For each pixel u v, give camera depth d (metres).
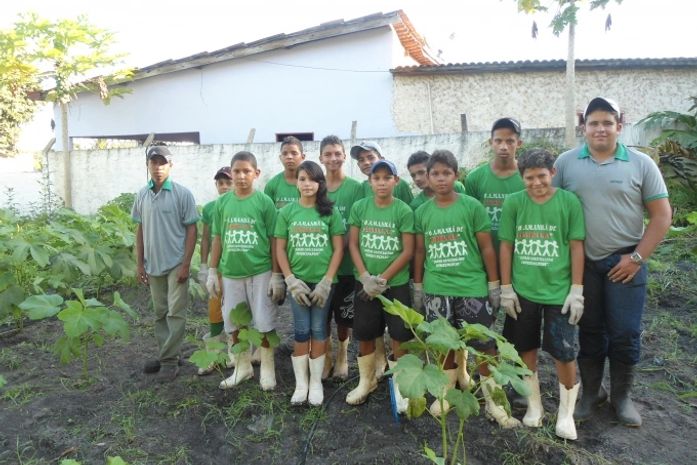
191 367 3.94
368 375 3.22
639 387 3.32
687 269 4.96
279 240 3.35
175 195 3.78
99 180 11.79
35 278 5.02
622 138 8.38
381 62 11.49
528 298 2.84
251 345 3.65
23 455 2.87
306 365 3.31
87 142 15.97
